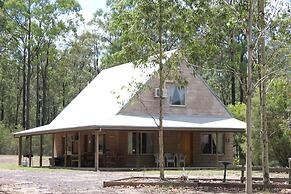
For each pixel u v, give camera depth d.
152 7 18.73
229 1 14.46
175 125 30.81
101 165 32.34
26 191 16.64
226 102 59.72
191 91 33.91
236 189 17.56
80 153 31.52
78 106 37.88
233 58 16.39
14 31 54.25
